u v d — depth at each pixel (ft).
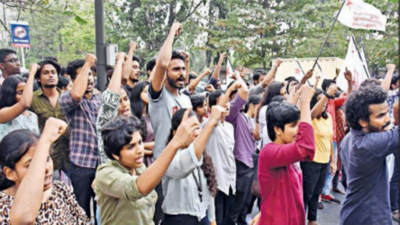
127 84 15.31
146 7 52.85
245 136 13.55
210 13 55.98
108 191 6.63
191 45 53.62
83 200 11.38
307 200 14.14
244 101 12.78
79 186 11.29
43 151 5.67
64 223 6.36
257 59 48.65
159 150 10.30
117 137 6.94
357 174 7.68
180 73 10.53
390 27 30.91
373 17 13.30
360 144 7.58
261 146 14.28
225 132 12.10
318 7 45.88
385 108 7.50
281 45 47.85
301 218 8.61
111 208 6.95
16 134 6.05
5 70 15.57
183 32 52.54
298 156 7.69
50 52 74.38
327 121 14.49
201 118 11.96
